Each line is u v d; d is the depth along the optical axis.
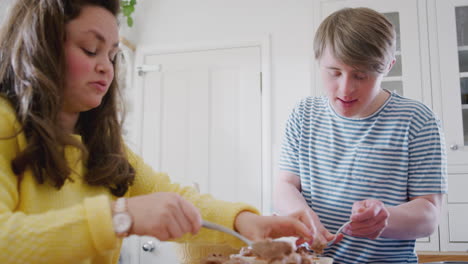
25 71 0.70
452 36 2.20
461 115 2.15
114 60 0.92
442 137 1.13
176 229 0.60
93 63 0.75
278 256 0.71
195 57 2.84
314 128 1.26
